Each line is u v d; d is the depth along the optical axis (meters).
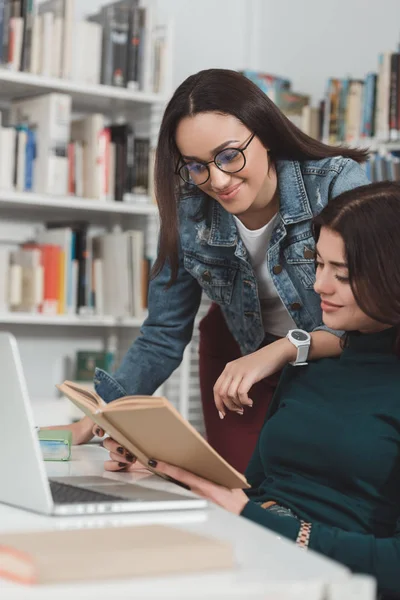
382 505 1.51
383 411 1.54
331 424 1.57
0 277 3.96
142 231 4.38
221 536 1.04
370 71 4.53
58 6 4.01
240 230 2.15
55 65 3.99
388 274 1.52
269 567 0.88
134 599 0.77
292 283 2.13
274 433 1.66
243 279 2.21
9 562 0.83
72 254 4.14
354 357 1.64
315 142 2.05
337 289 1.59
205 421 2.64
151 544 0.88
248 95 1.84
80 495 1.27
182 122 1.85
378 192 1.57
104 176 4.13
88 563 0.82
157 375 2.23
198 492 1.41
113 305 4.20
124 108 4.47
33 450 1.17
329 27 4.73
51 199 3.94
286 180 2.04
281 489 1.61
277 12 4.99
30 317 3.94
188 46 4.89
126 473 1.57
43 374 4.41
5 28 3.84
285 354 1.79
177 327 2.24
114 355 4.35
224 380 1.78
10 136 3.91
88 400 1.44
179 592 0.78
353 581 0.83
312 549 1.33
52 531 0.96
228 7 5.04
